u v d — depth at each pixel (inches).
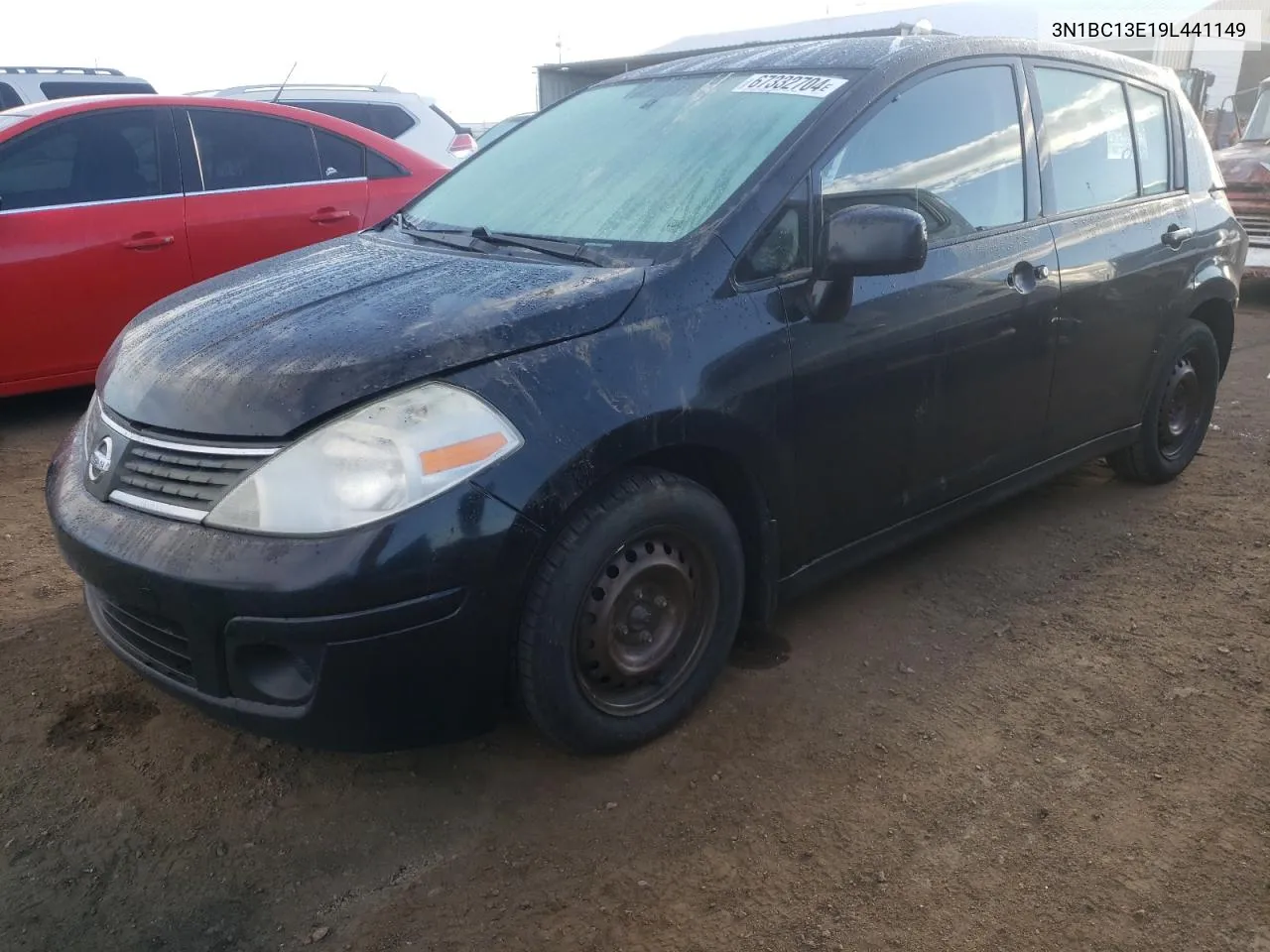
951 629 129.6
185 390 91.0
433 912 84.7
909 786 99.7
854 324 112.1
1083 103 150.7
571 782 100.3
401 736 89.8
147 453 91.3
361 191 241.0
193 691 88.9
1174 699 114.3
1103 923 83.1
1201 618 132.4
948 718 110.8
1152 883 87.4
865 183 116.3
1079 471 188.5
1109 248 147.9
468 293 98.8
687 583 103.8
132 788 99.5
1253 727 109.1
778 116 117.2
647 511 95.9
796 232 109.1
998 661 122.0
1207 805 97.0
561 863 90.0
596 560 93.0
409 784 100.5
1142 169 161.8
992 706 113.0
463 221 129.9
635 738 103.0
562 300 95.1
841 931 82.4
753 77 127.8
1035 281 134.1
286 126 233.5
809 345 107.9
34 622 130.5
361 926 83.4
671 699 105.7
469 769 102.7
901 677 118.6
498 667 90.8
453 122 391.2
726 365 100.5
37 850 91.4
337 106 362.9
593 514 92.4
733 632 110.4
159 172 215.0
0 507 169.5
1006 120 136.2
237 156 226.2
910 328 118.0
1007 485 142.9
